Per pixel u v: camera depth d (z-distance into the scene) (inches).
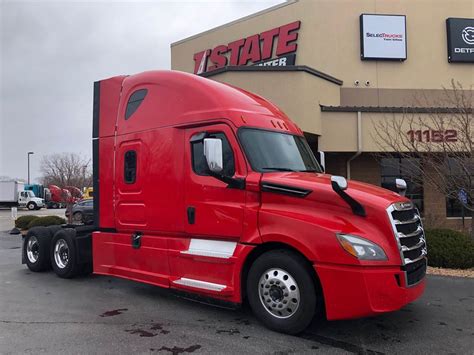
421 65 655.1
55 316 223.3
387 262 173.9
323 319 211.0
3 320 217.0
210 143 196.7
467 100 538.3
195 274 221.1
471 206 384.8
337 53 645.3
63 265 317.4
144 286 291.6
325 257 176.9
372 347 177.6
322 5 649.0
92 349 177.2
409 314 220.4
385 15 648.4
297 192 191.2
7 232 749.9
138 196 251.6
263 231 194.2
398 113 535.2
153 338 189.6
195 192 221.9
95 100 288.2
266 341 184.5
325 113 541.3
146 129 250.7
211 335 192.7
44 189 2101.4
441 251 325.1
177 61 789.9
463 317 215.8
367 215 179.8
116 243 265.6
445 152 367.9
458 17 662.5
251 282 201.2
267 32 679.7
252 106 233.8
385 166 617.3
